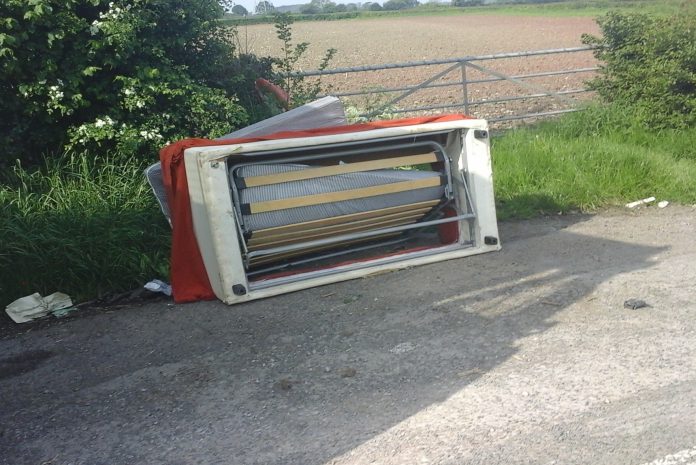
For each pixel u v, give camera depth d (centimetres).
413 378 445
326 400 425
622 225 764
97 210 666
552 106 1370
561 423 385
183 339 526
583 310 533
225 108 780
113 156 741
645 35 1069
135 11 743
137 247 650
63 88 714
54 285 617
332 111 746
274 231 596
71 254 620
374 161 632
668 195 858
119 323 564
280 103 911
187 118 774
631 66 1079
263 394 438
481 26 5172
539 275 613
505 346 480
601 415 390
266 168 597
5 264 607
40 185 704
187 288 600
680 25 1052
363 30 5184
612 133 1036
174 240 597
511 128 1112
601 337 486
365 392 431
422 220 695
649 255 656
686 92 1041
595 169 897
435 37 4219
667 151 990
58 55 716
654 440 364
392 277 627
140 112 754
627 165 901
